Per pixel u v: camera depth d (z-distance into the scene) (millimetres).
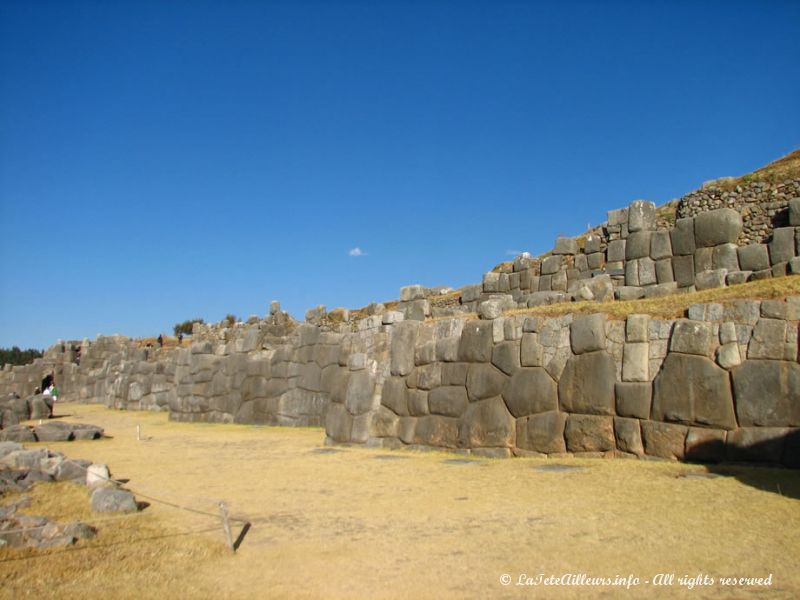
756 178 20922
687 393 10492
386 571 6422
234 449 16125
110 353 45875
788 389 9578
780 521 7105
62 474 10859
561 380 12180
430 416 14406
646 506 8070
